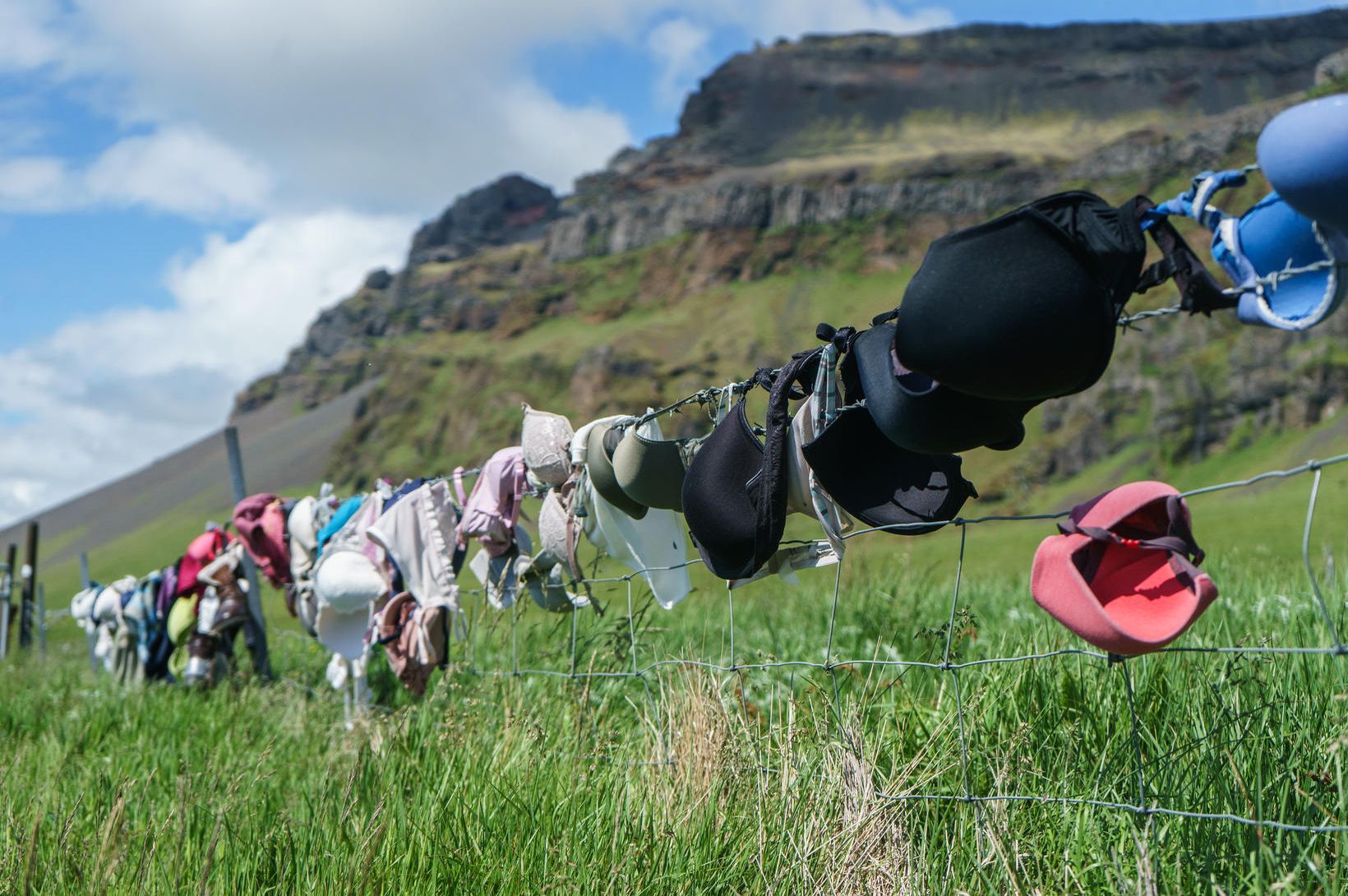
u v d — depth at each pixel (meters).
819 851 2.78
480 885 2.77
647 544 3.92
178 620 6.87
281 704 5.81
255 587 6.77
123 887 2.89
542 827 3.04
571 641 4.71
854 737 3.16
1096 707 3.16
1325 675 3.11
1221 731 2.77
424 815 3.21
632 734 4.16
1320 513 26.44
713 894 2.75
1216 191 2.35
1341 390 109.62
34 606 16.66
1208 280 2.40
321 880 2.86
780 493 2.84
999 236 2.07
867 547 8.62
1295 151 1.89
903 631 5.26
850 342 2.65
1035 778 2.93
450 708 4.29
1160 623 2.15
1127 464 116.19
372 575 5.21
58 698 6.95
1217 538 21.16
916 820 2.92
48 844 3.27
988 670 3.58
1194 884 2.38
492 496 4.50
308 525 6.13
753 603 7.16
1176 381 119.88
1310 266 2.21
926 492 2.67
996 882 2.58
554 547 4.21
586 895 2.69
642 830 2.95
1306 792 2.50
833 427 2.66
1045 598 2.27
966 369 2.12
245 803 3.70
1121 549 2.26
